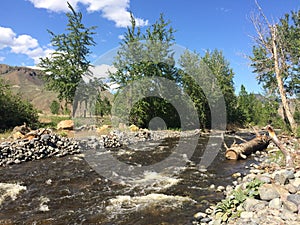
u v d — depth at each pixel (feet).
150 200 22.81
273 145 48.32
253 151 44.01
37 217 19.61
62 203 22.39
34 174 31.81
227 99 104.78
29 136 46.55
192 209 20.49
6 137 50.67
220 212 18.08
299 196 15.62
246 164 36.29
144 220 18.79
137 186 27.12
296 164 27.07
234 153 40.06
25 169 34.35
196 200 22.56
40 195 24.40
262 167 31.68
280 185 18.31
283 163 29.81
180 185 27.17
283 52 62.54
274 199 16.19
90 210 20.81
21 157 39.37
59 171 33.37
